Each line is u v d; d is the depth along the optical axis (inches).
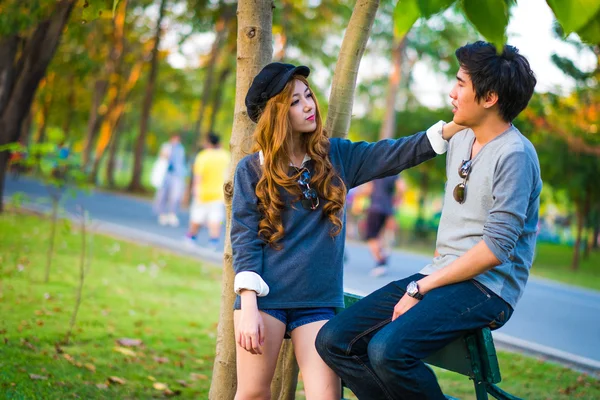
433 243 904.9
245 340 105.7
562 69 607.2
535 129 662.5
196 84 1253.7
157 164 623.2
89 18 165.5
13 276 271.1
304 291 109.4
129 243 431.2
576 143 648.4
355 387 107.4
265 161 110.0
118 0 121.2
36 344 185.8
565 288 506.0
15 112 402.0
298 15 816.3
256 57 122.6
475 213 105.7
